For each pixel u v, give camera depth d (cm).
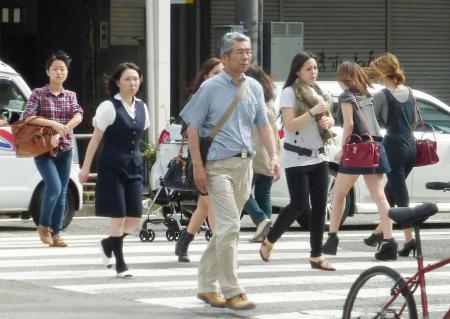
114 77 2680
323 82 3959
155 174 3891
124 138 2675
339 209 3112
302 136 2833
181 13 5916
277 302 2477
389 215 1902
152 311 2342
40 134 3356
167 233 3559
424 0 6288
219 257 2322
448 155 4038
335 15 6138
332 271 2922
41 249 3366
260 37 4506
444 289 2670
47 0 6047
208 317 2291
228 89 2338
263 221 3403
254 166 3303
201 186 2334
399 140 3172
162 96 4941
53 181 3397
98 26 5738
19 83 3841
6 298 2473
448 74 6369
